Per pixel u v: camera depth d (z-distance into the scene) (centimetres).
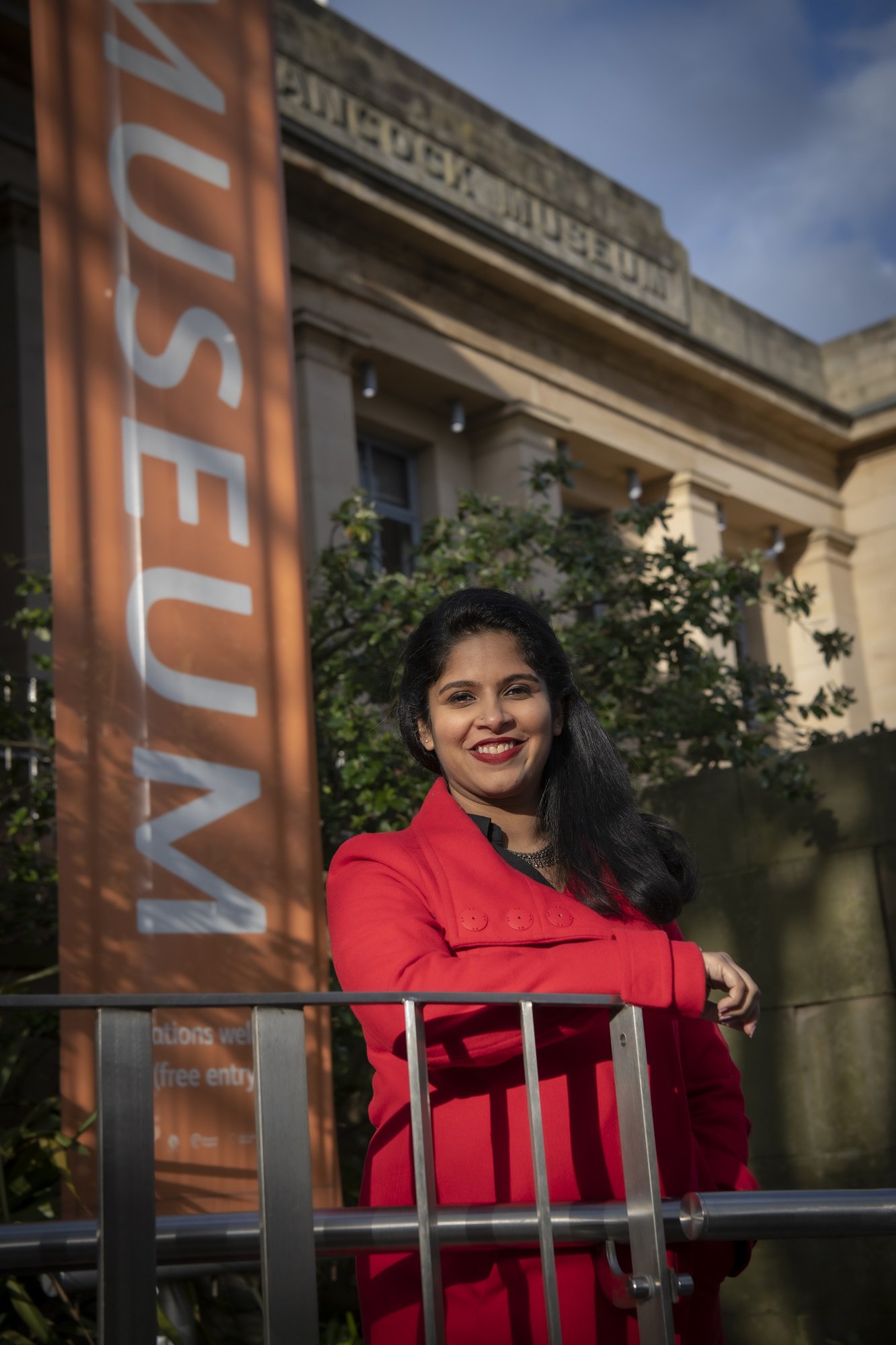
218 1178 299
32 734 549
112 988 299
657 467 1323
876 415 1520
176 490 336
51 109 341
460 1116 132
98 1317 103
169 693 323
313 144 1029
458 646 154
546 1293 116
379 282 1098
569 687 159
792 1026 482
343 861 145
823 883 485
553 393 1227
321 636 560
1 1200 296
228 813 326
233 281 362
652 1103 141
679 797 527
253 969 320
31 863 514
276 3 1043
